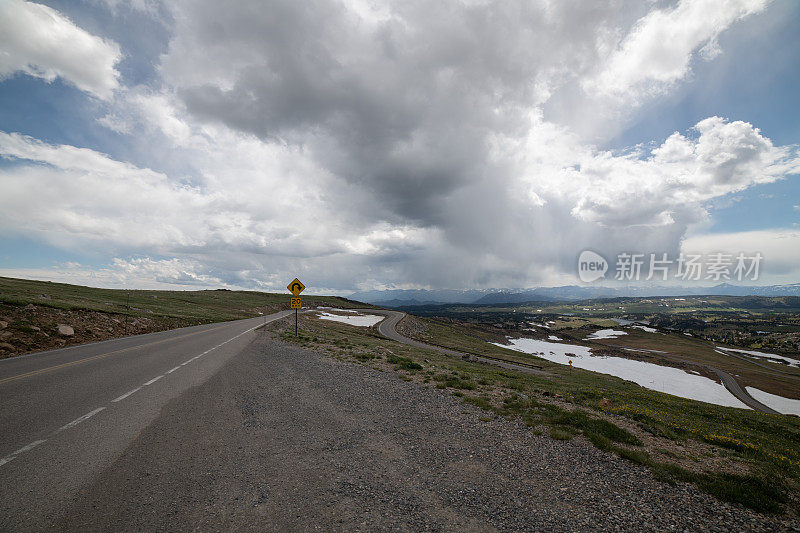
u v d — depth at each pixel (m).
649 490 5.62
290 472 5.53
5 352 17.62
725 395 77.25
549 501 5.09
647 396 20.02
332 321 78.56
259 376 13.53
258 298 134.12
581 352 123.50
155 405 8.98
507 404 11.13
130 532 3.88
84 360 15.79
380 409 9.70
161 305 61.69
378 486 5.24
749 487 5.81
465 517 4.53
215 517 4.23
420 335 86.62
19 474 5.08
